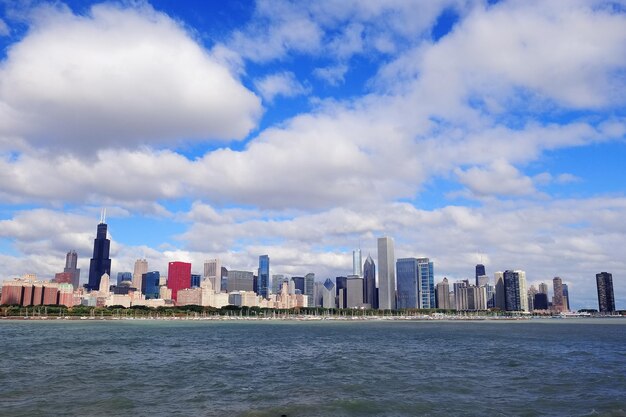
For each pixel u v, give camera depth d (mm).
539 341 158250
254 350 115125
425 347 127125
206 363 83188
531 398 49062
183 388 55188
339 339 169500
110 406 44344
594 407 44531
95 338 161875
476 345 135750
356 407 43969
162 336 180125
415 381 61094
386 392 52469
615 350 118312
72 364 79750
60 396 49406
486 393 52062
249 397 49250
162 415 40688
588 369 75125
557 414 41562
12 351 105812
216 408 43531
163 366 78000
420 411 42625
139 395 50281
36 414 41094
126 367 76000
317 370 73250
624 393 52406
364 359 91312
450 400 47750
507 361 87312
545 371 72188
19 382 58969
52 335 182000
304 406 44250
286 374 68312
